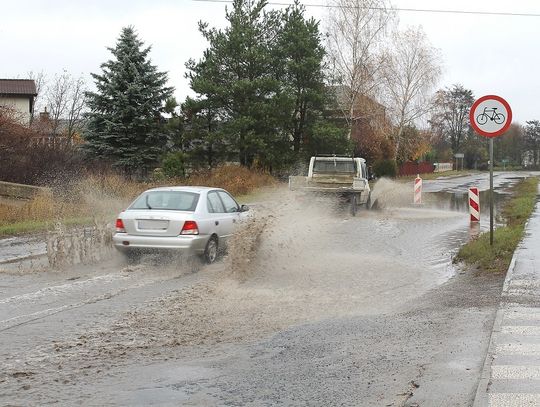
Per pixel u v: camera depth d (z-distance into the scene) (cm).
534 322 748
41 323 759
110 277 1081
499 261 1182
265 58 3934
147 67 3784
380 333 719
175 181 3394
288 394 525
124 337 701
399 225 1998
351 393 525
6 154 2677
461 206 2845
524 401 496
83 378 564
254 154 3916
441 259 1312
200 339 696
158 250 1155
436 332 718
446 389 530
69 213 2141
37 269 1157
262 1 4159
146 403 505
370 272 1146
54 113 5425
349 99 4741
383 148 5603
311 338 700
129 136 3712
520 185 4638
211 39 4078
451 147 11281
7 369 587
